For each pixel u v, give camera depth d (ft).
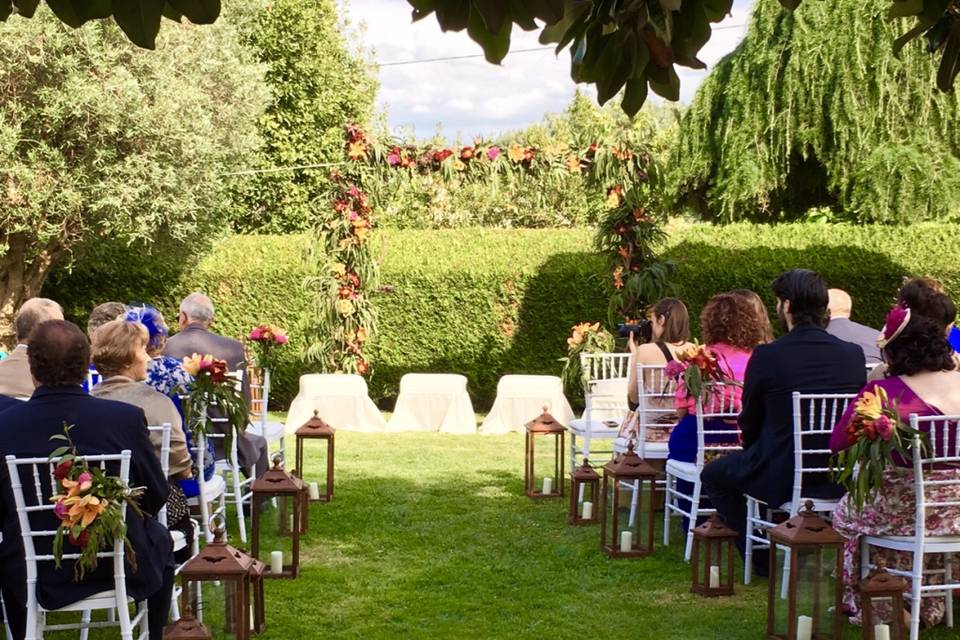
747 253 36.55
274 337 22.06
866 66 40.50
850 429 12.26
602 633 14.06
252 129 40.60
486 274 38.99
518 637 13.92
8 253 35.88
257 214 58.49
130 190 33.71
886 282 35.32
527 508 22.21
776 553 13.50
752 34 43.04
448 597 15.80
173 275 40.16
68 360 11.20
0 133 32.40
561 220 57.31
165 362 15.83
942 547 12.83
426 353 39.75
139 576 11.19
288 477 16.81
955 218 40.19
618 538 19.47
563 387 33.65
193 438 15.70
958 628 14.07
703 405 17.37
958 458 12.66
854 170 41.06
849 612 13.94
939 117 40.09
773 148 42.42
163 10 4.51
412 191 32.89
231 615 12.45
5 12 4.73
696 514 17.56
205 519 15.90
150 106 34.88
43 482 10.91
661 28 4.97
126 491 10.63
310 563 17.75
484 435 32.91
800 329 15.20
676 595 15.81
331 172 32.76
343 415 33.47
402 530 20.15
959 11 6.07
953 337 18.62
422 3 4.56
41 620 10.89
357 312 33.40
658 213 31.27
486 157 30.76
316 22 59.16
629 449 18.39
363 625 14.44
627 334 27.37
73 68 32.96
